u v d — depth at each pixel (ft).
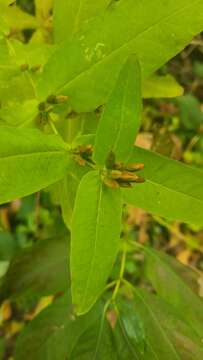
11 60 0.75
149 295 0.89
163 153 1.18
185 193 0.70
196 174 0.70
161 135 1.19
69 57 0.70
